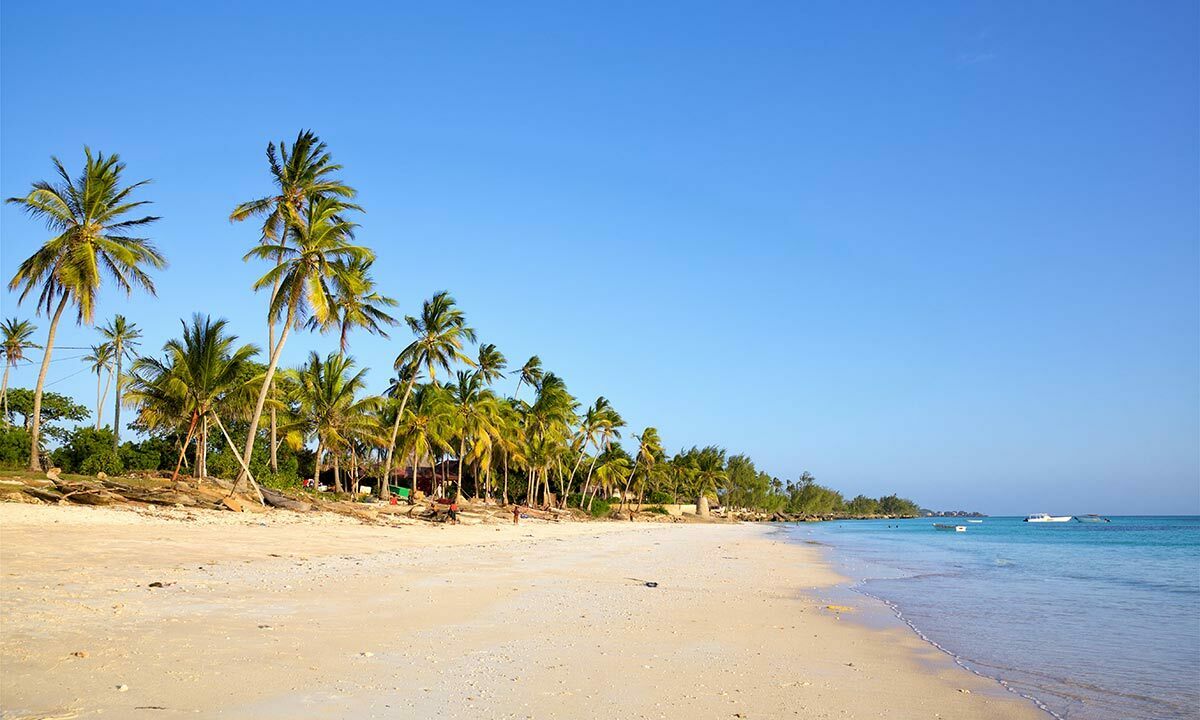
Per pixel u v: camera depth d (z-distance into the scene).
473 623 12.40
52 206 34.91
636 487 117.62
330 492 56.88
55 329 35.25
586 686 8.77
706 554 35.59
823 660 11.41
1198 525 153.88
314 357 54.38
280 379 51.16
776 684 9.59
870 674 10.66
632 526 74.75
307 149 39.69
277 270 37.41
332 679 8.27
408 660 9.44
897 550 48.09
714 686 9.25
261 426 55.69
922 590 23.11
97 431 45.84
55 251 34.84
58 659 8.30
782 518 178.88
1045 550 50.78
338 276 38.81
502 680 8.78
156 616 11.05
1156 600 20.89
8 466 38.28
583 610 14.68
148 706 6.90
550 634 11.88
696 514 123.62
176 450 47.97
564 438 85.81
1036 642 14.16
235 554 20.36
